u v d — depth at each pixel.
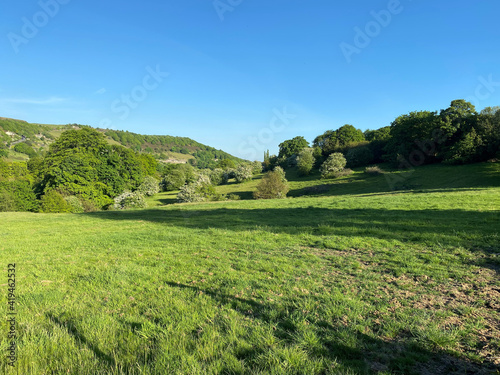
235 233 13.08
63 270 8.18
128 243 12.33
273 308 4.84
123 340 3.93
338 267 7.25
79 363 3.40
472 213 13.48
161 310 4.94
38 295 5.98
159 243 11.88
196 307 5.01
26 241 14.28
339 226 13.00
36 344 3.84
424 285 5.71
